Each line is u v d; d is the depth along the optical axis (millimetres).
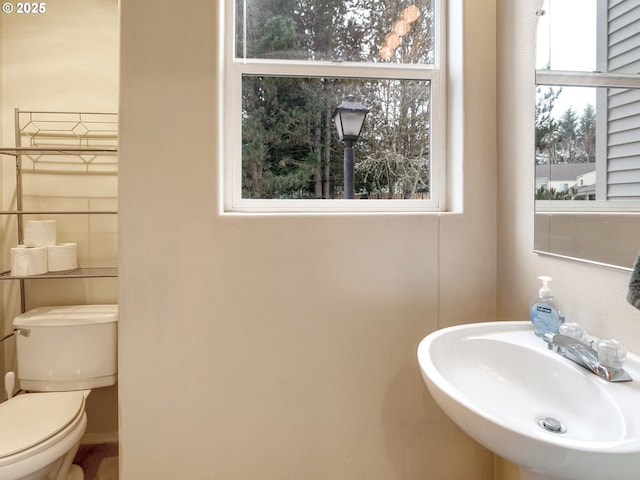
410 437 1197
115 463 1535
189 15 1068
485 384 875
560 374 774
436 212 1229
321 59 1262
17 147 1467
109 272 1517
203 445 1122
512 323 998
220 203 1116
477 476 1228
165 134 1070
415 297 1175
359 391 1169
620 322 782
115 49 1632
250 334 1121
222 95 1140
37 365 1415
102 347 1462
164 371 1101
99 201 1650
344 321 1151
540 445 526
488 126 1190
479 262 1200
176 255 1087
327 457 1168
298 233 1123
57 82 1608
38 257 1414
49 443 1092
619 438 591
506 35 1134
